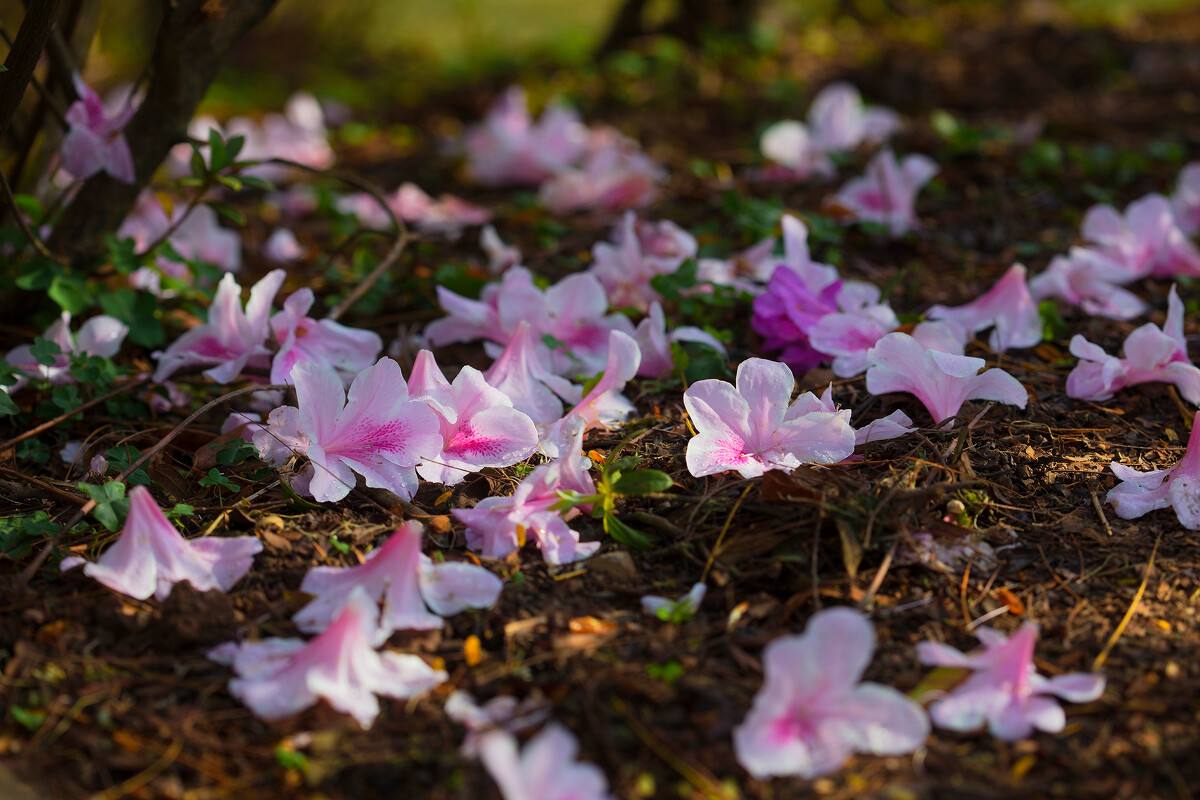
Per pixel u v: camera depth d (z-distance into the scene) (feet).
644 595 3.89
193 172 4.61
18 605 3.86
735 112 7.39
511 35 11.02
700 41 8.70
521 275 4.47
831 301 4.50
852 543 3.88
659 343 4.38
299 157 6.72
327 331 4.34
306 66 10.08
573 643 3.79
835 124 6.07
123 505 3.94
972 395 4.12
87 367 4.33
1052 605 3.87
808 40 9.10
